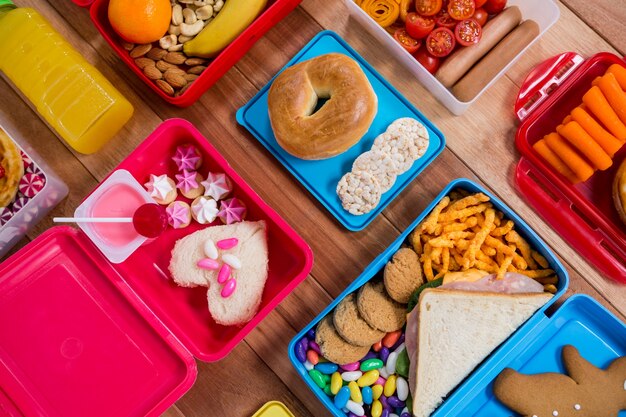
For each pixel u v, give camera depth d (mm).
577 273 733
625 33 746
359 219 731
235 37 718
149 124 758
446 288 681
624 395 689
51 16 764
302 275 667
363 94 692
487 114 750
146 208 671
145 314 682
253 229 714
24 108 757
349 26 762
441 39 740
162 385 689
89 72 725
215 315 702
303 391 729
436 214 697
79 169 754
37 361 687
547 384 688
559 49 753
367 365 701
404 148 711
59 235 694
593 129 693
